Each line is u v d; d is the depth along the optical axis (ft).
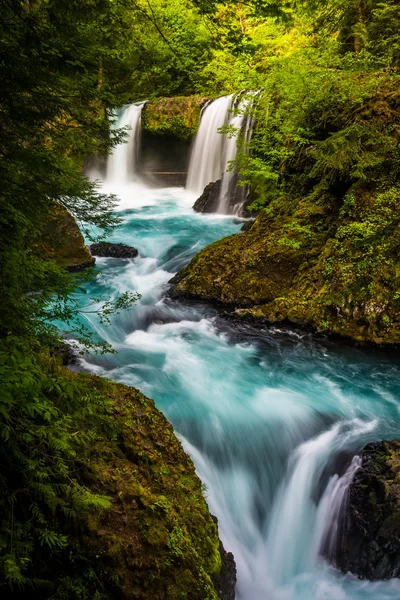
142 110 58.44
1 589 9.43
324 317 25.57
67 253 33.55
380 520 14.61
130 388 15.79
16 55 11.04
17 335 12.27
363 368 23.06
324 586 15.25
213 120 55.93
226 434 18.83
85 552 10.39
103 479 11.85
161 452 13.92
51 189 14.05
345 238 26.84
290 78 34.96
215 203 49.88
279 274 28.63
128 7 15.93
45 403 9.52
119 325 27.07
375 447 16.92
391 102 28.35
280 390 21.47
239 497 17.21
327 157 28.43
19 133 12.85
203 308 29.12
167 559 11.04
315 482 17.13
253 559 15.93
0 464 10.33
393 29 39.06
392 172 27.22
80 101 13.66
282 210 32.27
